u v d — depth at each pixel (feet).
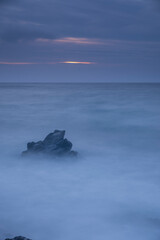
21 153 69.41
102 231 35.19
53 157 64.23
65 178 54.24
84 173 57.06
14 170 59.26
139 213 39.86
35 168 60.18
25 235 34.30
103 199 44.24
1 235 33.81
